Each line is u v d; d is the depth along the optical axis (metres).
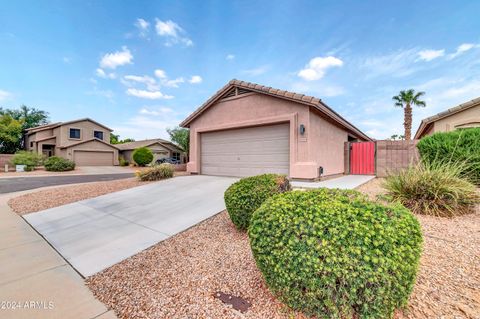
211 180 9.77
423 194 4.52
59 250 3.82
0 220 5.69
